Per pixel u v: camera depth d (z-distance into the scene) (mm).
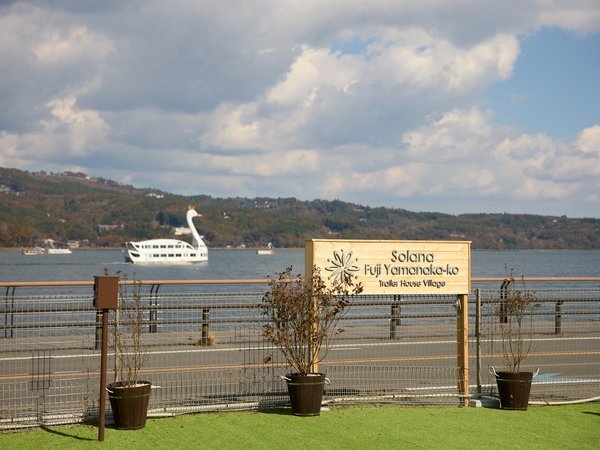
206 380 11484
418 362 13938
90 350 14250
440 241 10836
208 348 14344
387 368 13094
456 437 9000
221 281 14422
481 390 11086
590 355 15570
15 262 153500
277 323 10164
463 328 10992
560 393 11609
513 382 10422
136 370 9375
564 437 9156
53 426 9039
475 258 161500
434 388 11102
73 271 116750
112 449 8102
